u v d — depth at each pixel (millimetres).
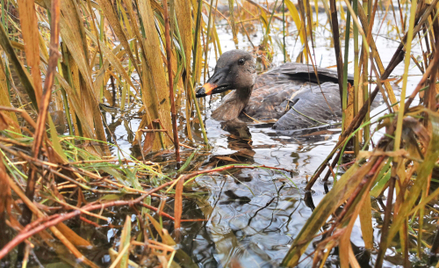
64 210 1679
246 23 7547
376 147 1391
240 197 2049
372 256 1549
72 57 2279
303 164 2459
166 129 2652
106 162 2107
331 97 3621
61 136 2242
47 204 1729
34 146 1379
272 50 5707
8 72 2668
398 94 3797
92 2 2699
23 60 4426
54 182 1797
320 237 1648
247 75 3561
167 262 1406
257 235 1705
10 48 1578
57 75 2168
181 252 1590
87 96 2383
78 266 1485
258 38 6777
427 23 1836
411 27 1193
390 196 1391
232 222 1811
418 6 1667
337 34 1924
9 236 1513
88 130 2324
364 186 1345
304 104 3467
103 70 2525
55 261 1504
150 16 2330
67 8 2096
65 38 2084
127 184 2068
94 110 2414
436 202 1896
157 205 1950
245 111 3693
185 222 1810
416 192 1307
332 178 2244
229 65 3500
